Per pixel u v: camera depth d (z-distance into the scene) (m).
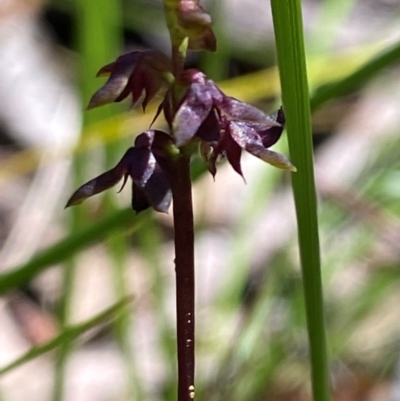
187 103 0.12
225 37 0.29
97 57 0.23
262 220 0.32
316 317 0.15
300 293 0.25
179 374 0.13
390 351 0.26
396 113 0.37
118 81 0.12
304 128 0.14
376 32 0.42
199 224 0.28
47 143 0.40
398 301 0.28
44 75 0.43
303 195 0.14
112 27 0.25
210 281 0.31
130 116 0.24
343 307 0.26
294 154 0.14
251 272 0.30
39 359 0.29
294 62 0.14
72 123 0.41
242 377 0.23
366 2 0.44
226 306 0.25
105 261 0.32
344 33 0.42
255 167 0.29
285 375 0.24
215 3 0.26
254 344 0.23
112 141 0.23
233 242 0.29
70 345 0.21
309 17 0.43
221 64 0.27
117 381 0.29
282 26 0.13
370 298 0.26
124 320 0.23
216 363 0.23
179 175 0.12
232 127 0.12
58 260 0.18
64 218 0.31
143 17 0.38
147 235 0.23
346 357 0.26
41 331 0.31
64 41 0.46
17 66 0.43
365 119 0.37
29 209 0.31
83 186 0.12
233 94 0.27
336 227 0.26
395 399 0.25
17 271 0.18
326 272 0.26
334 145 0.37
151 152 0.12
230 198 0.34
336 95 0.18
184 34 0.12
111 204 0.23
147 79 0.12
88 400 0.28
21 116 0.41
